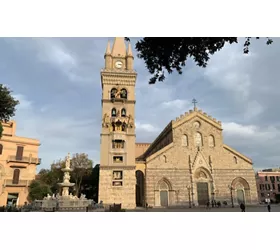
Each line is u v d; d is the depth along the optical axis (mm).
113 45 57688
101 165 47188
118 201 45406
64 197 36094
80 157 70062
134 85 53875
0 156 45750
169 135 55219
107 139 49188
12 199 45969
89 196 74188
